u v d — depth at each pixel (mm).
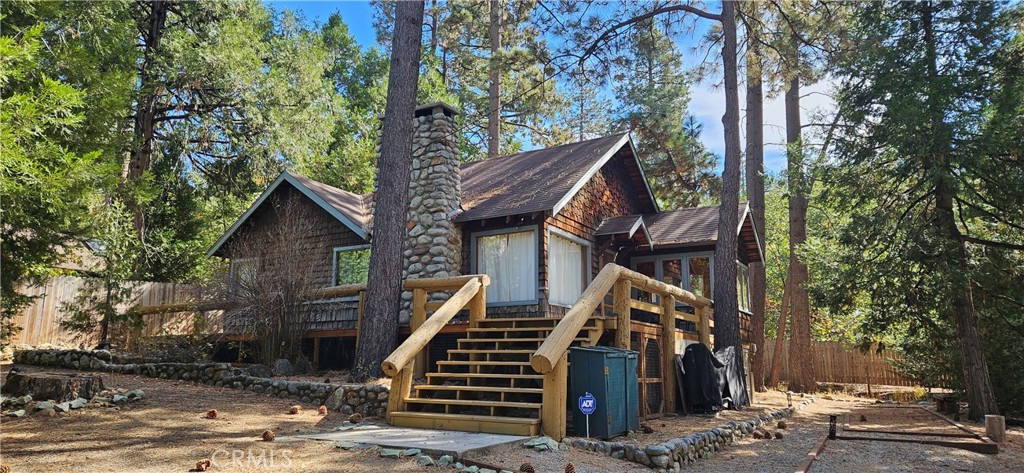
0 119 8031
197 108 22578
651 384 10742
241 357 13312
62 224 10281
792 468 7746
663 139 27672
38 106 8758
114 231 13625
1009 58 12547
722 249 14531
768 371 25000
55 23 14555
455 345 11938
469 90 35531
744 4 16703
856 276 14422
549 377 7770
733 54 15172
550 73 17312
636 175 17578
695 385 11102
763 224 21703
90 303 14555
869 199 14547
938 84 12297
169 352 13312
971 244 14305
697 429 9172
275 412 8766
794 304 21125
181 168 23359
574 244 14336
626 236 15172
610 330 9906
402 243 11305
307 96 23984
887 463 8258
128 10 19703
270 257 13258
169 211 24250
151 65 20969
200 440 6723
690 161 28359
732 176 14750
